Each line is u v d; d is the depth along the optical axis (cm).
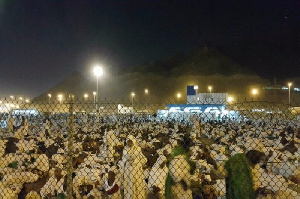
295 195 1008
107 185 1090
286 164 1214
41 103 1199
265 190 987
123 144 1631
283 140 1994
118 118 2991
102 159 1495
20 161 1481
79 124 2775
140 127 2914
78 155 1541
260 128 2795
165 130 2981
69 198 864
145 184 1143
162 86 17388
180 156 945
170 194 920
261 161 1212
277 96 10944
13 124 2473
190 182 947
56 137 2289
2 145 1641
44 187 1092
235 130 3148
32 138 2306
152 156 1410
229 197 838
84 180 1155
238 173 831
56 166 1234
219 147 1752
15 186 1080
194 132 2620
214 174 1215
